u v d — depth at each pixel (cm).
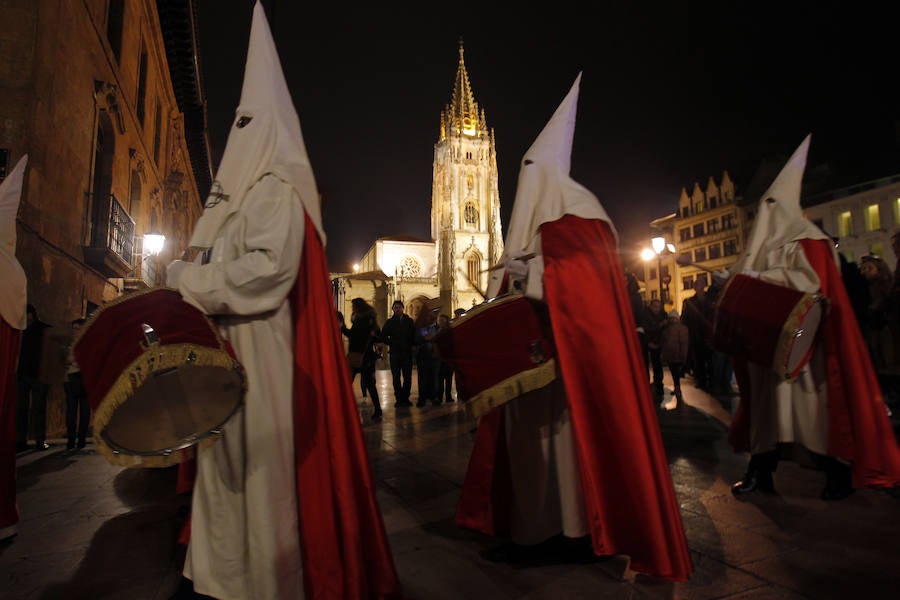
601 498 279
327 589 214
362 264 7744
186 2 2147
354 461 234
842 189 3750
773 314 404
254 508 212
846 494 420
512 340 295
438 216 7438
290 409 225
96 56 1284
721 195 4881
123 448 194
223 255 229
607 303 290
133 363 190
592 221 306
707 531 354
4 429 361
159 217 2261
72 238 1141
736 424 470
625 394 279
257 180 236
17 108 941
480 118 7694
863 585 277
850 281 677
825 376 423
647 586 278
